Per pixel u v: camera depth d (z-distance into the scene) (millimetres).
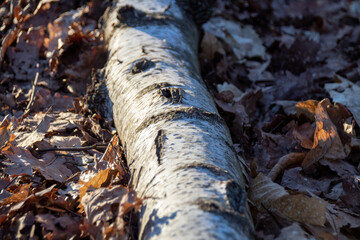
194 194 1625
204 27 4984
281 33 5438
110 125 3033
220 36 4891
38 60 3980
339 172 2600
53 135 2877
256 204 2109
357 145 2785
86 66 3744
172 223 1521
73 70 3736
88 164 2473
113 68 3234
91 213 1892
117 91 2953
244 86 4297
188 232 1442
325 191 2455
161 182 1786
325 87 3703
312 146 2850
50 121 3021
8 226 1962
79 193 2201
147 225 1652
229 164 1989
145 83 2699
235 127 3252
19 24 4371
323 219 1899
